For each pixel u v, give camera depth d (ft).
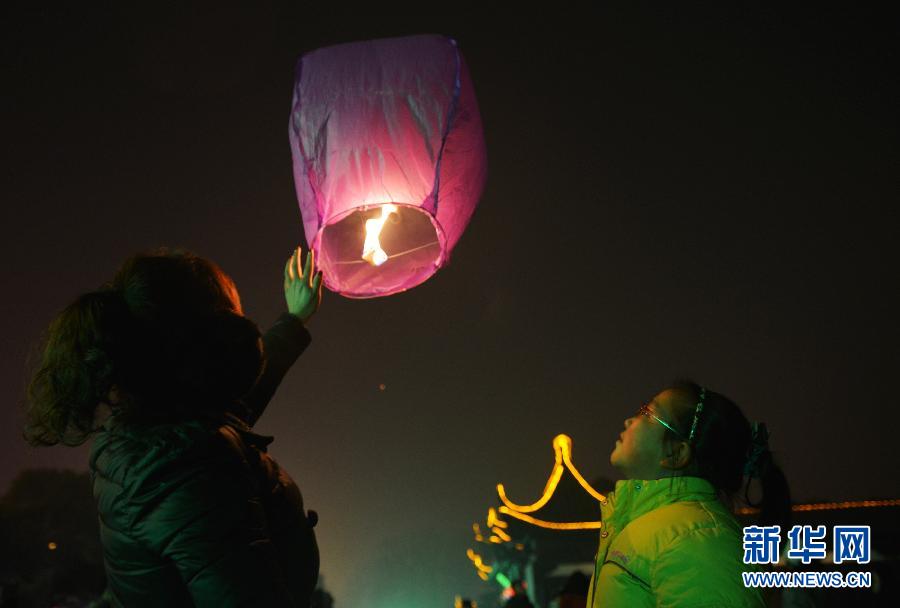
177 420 4.90
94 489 4.85
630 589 7.55
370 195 7.68
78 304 5.05
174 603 4.59
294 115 7.84
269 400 6.97
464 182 8.00
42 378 4.97
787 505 8.21
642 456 8.40
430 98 7.72
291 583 5.23
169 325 5.12
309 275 7.64
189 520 4.49
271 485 5.20
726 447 8.21
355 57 7.83
